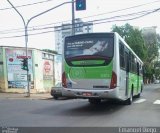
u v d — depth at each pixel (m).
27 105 19.61
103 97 15.17
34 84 37.34
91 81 15.34
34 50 37.47
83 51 15.62
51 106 18.64
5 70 36.16
